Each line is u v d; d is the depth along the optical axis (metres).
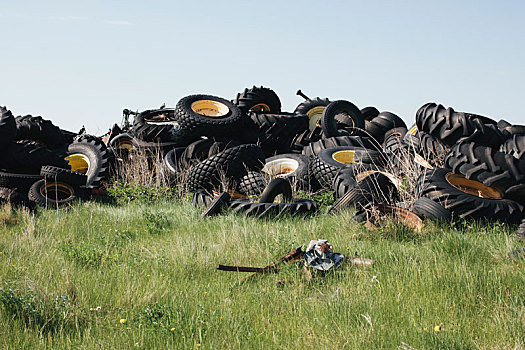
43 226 11.03
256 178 14.76
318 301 6.09
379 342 4.91
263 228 10.09
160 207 14.12
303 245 7.81
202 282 7.11
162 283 6.94
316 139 20.73
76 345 5.11
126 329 5.43
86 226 11.12
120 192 15.90
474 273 6.45
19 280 6.77
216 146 18.17
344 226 9.63
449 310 5.60
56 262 8.01
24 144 15.17
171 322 5.41
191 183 15.08
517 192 10.18
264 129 19.53
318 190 15.66
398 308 5.59
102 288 6.76
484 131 11.32
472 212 9.90
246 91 21.77
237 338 5.05
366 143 17.75
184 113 18.81
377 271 6.93
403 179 12.39
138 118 20.69
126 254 8.68
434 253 7.61
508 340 4.84
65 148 18.67
